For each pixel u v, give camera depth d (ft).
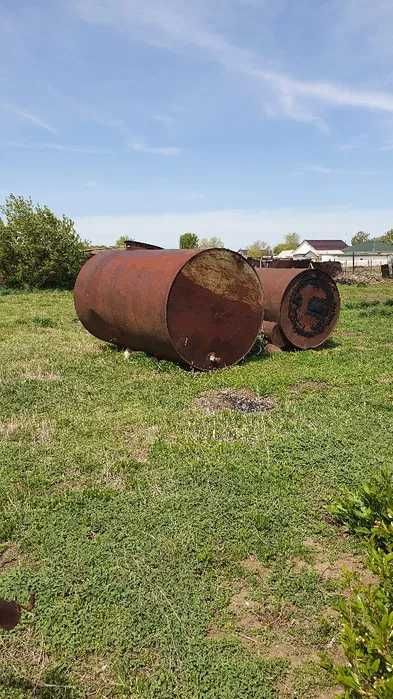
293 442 20.36
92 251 110.52
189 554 13.74
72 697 9.96
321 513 15.65
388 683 6.95
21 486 17.40
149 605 12.01
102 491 16.85
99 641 11.09
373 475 17.30
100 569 13.14
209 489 16.90
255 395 27.55
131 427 22.82
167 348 32.01
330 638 11.22
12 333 48.16
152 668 10.53
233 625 11.55
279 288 39.24
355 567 13.46
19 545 14.28
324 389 28.55
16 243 102.17
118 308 34.09
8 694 9.95
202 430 22.29
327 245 309.01
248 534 14.55
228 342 33.53
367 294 90.84
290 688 10.12
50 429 22.43
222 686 10.08
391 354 37.58
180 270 30.83
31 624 11.59
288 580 12.86
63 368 33.12
